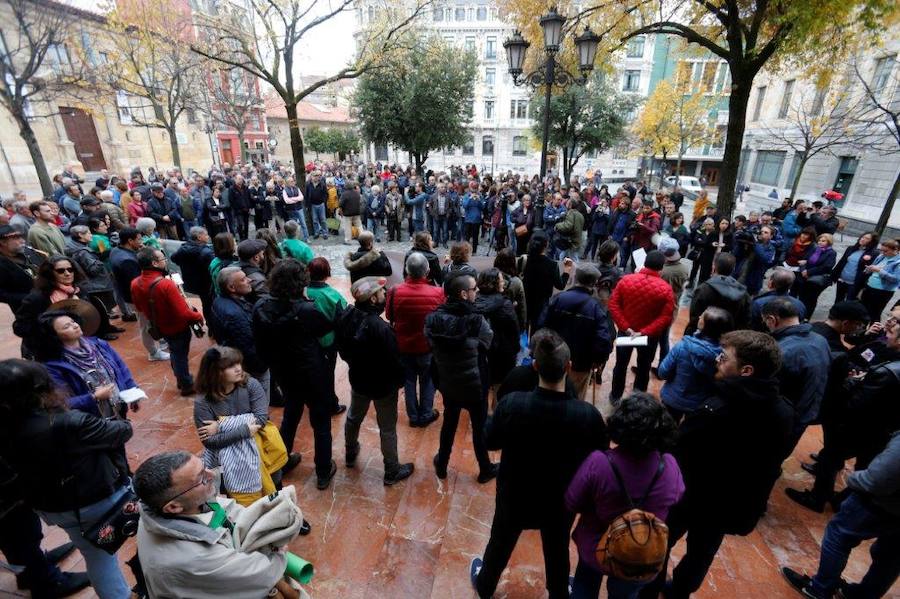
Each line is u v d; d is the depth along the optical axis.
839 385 3.05
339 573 2.62
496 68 38.44
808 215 9.39
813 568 2.76
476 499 3.22
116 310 6.73
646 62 34.66
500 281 3.49
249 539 1.54
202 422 2.44
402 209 12.13
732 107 8.08
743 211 22.03
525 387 2.31
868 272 6.24
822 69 8.93
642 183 14.70
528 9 9.60
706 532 2.10
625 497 1.72
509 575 2.63
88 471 1.99
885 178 15.39
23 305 3.29
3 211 5.86
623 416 1.68
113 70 15.22
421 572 2.63
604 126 22.38
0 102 11.55
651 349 4.41
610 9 9.17
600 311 3.60
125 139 23.44
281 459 2.68
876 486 2.06
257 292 4.03
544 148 8.13
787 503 3.32
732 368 1.95
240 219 11.43
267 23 9.66
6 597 2.43
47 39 11.14
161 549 1.43
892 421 2.65
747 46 7.52
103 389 2.41
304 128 42.88
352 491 3.27
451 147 21.72
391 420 3.18
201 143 28.23
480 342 2.97
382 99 19.28
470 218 11.03
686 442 2.04
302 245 5.42
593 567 1.87
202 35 12.59
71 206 8.71
